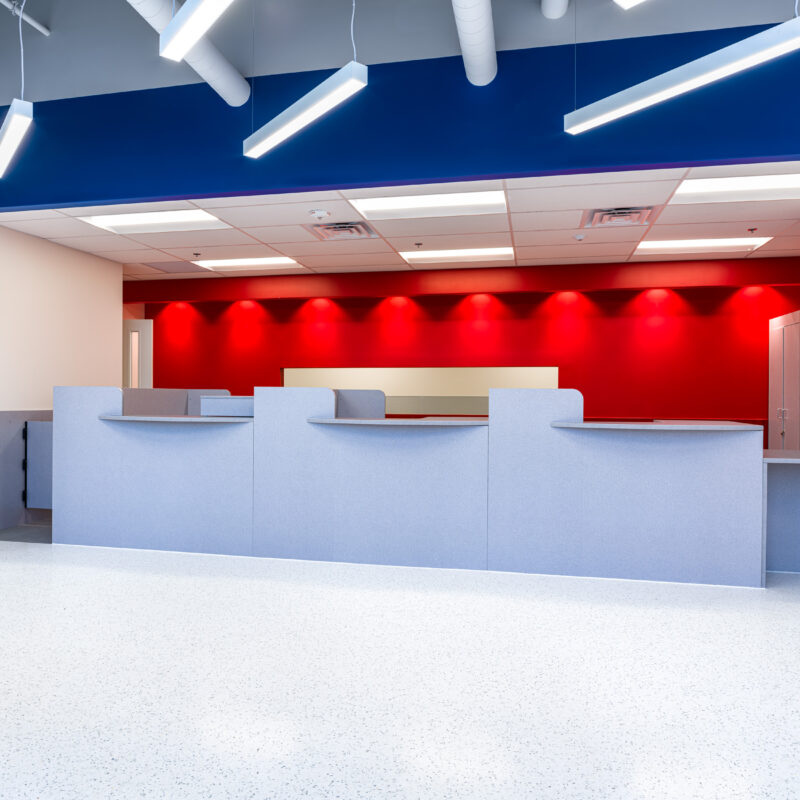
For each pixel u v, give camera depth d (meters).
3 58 5.34
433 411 8.34
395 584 4.09
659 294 7.68
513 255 7.11
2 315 5.98
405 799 1.88
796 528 4.46
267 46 4.86
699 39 4.27
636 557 4.23
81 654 2.93
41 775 1.99
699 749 2.15
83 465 5.12
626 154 4.34
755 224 5.84
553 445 4.34
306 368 8.59
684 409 7.62
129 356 9.01
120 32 5.12
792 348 6.65
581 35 4.40
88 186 5.16
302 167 4.79
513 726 2.30
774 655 2.96
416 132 4.62
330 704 2.46
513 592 3.94
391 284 7.96
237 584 4.07
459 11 3.56
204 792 1.91
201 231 6.10
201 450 4.90
